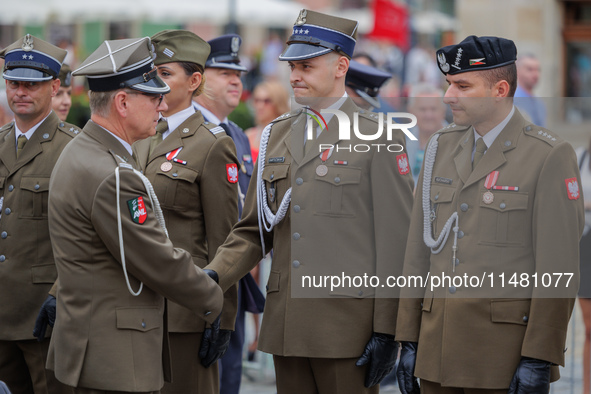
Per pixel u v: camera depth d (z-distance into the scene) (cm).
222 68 2203
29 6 6347
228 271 1617
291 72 1571
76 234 1420
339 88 1569
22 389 1883
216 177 1744
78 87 4750
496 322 1360
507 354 1358
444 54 1402
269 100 2998
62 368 1435
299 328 1532
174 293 1459
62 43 7075
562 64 6462
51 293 1689
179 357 1725
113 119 1473
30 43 1789
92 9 6328
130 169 1435
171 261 1441
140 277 1432
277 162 1587
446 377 1388
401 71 7094
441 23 9362
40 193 1783
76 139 1477
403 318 1467
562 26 6419
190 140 1764
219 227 1742
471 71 1385
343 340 1516
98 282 1423
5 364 1847
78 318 1420
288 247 1566
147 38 1500
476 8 6431
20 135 1823
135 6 6456
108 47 1486
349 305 1523
